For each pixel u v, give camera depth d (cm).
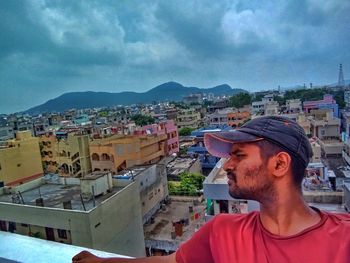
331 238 85
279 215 92
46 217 1164
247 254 93
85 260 134
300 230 89
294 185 93
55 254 150
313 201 991
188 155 2972
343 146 2070
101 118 6134
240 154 97
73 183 1639
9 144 2802
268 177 93
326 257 83
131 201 1338
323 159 2030
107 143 2670
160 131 3266
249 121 106
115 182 1476
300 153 92
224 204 1038
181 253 113
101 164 2691
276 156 92
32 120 5600
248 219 103
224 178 1123
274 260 88
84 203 1314
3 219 1254
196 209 1817
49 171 3005
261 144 94
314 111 2689
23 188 1597
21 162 2747
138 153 2592
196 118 4997
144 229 1634
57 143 2894
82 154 2739
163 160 2784
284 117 104
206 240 109
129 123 4650
